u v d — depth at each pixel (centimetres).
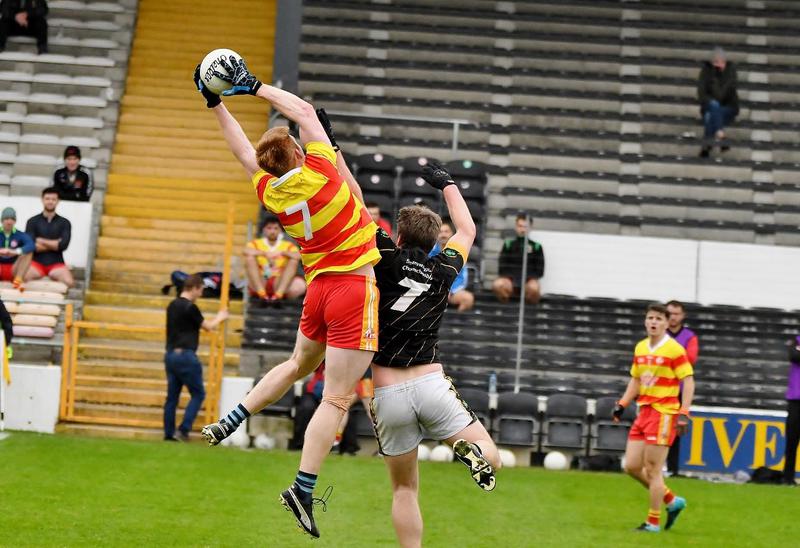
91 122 5700
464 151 5566
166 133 5741
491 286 4972
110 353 4406
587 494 3484
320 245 1817
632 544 2755
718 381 4491
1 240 4491
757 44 6291
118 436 4047
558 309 4588
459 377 4353
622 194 5481
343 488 3300
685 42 6256
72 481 3155
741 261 4959
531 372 4447
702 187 5528
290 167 1819
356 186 1975
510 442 4109
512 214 5291
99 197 5322
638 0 6344
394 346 1936
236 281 4759
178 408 4216
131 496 3006
